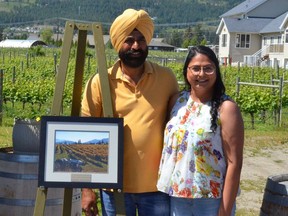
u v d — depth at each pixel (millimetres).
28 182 4914
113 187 3752
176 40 144000
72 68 25844
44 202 3754
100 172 3754
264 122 15484
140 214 4078
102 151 3758
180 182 3785
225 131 3723
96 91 3998
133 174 3939
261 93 15492
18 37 148125
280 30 60156
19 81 18109
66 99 15695
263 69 37094
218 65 3811
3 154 4938
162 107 3980
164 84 4008
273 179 4418
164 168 3863
